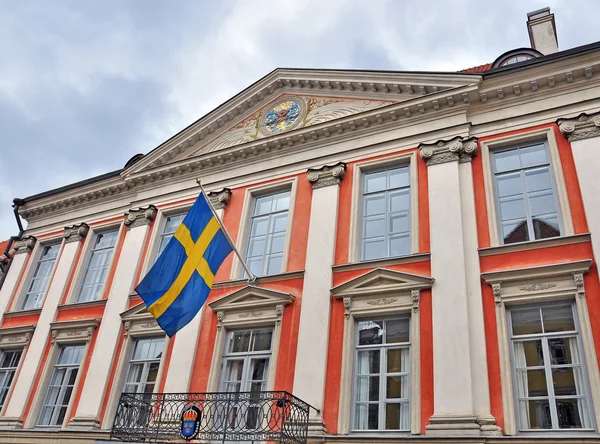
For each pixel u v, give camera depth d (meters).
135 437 9.92
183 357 11.66
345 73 13.55
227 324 11.62
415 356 9.38
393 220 11.41
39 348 14.22
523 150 10.93
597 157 9.80
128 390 12.34
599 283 8.64
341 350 10.12
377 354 9.95
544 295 8.98
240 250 12.75
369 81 13.13
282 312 11.10
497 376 8.68
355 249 11.24
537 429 8.20
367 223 11.68
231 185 14.08
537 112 10.98
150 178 15.57
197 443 10.12
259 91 14.95
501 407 8.42
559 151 10.35
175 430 9.80
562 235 9.60
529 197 10.35
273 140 13.68
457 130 11.52
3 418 13.37
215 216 11.16
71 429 12.02
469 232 10.20
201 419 9.45
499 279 9.38
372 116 12.54
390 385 9.57
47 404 13.34
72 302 14.86
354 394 9.74
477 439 8.15
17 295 16.19
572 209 9.64
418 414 8.91
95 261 15.59
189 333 11.94
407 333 9.90
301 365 10.25
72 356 13.84
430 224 10.55
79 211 16.91
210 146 15.29
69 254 15.84
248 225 13.23
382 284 10.33
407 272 10.23
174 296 10.02
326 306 10.65
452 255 9.98
